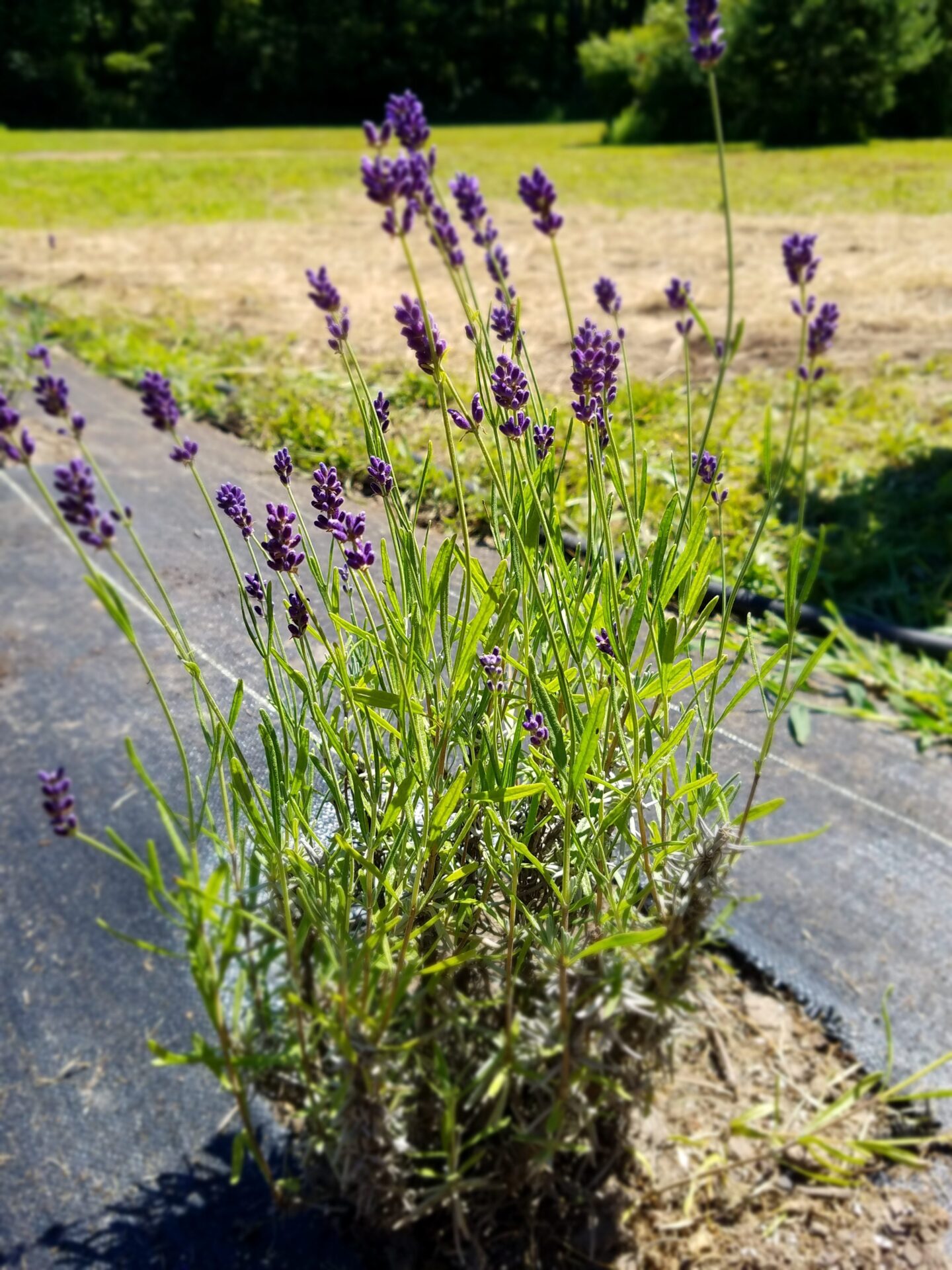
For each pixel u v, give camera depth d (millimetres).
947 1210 604
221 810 505
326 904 431
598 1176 598
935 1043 678
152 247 2887
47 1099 629
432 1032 496
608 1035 519
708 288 2336
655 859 447
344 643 469
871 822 823
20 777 814
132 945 711
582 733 410
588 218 3391
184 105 12961
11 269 2543
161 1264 553
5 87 12391
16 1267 557
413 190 385
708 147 7008
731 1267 580
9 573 1046
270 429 795
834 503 1253
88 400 1277
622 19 13812
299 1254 556
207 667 502
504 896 460
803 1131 641
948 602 1138
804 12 6672
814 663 428
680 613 446
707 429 425
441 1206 560
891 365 1799
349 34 12836
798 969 724
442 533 594
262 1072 530
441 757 398
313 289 414
